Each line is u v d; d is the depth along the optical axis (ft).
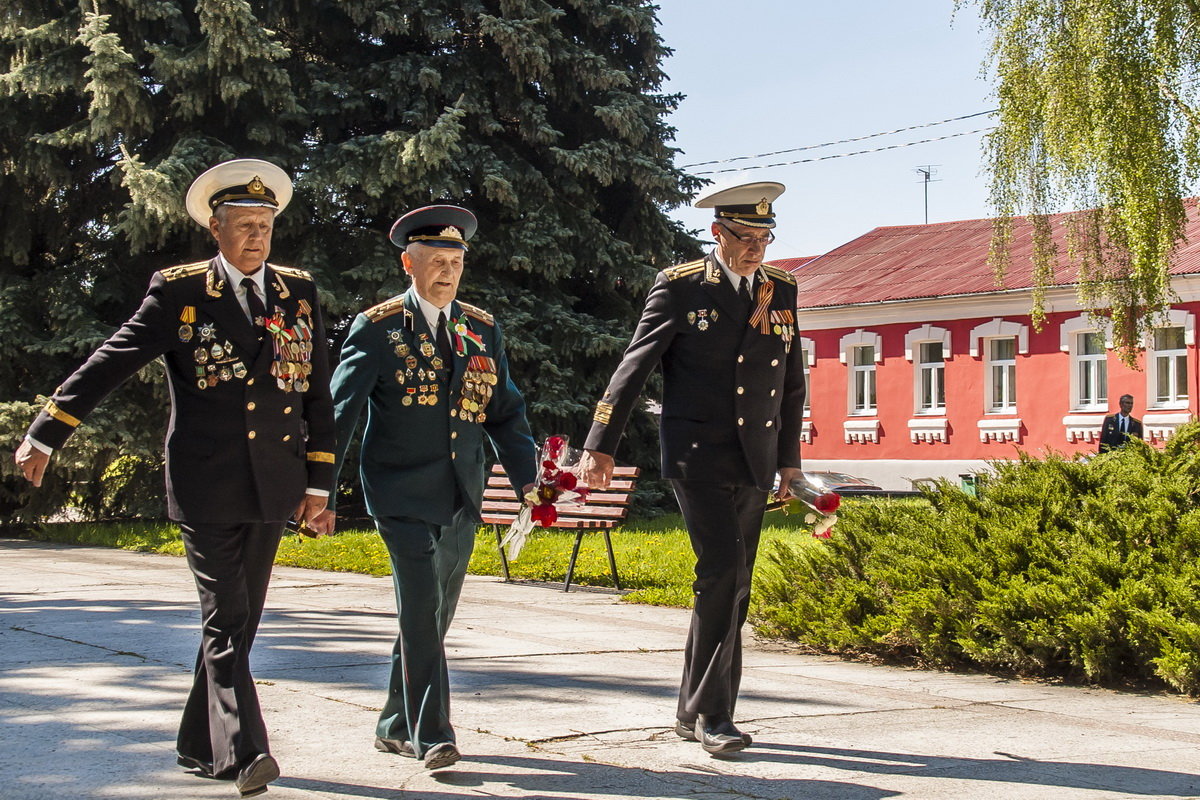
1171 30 65.72
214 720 13.85
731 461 16.49
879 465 107.96
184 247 60.95
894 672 22.29
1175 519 22.03
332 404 15.08
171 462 14.20
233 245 14.38
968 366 102.06
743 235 16.60
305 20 62.44
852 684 20.99
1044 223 77.46
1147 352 90.58
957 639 22.00
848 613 23.85
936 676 21.94
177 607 28.91
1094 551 21.88
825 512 16.69
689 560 37.93
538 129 62.69
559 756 15.65
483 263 62.34
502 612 29.07
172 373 14.38
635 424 64.28
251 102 59.00
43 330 59.67
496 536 37.29
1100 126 66.59
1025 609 21.70
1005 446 99.35
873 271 116.47
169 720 17.02
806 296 114.93
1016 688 20.83
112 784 14.01
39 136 56.65
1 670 20.57
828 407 112.16
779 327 16.88
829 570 25.48
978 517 23.97
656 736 16.74
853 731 17.34
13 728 16.53
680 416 16.69
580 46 64.59
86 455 53.98
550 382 60.75
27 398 57.41
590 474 16.72
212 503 13.98
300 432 14.67
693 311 16.71
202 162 56.65
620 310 65.05
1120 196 68.03
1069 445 95.14
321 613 28.53
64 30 57.00
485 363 16.08
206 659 14.12
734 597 16.34
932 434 104.27
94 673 20.31
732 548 16.39
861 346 110.52
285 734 16.49
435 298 15.84
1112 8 66.28
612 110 62.75
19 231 60.39
